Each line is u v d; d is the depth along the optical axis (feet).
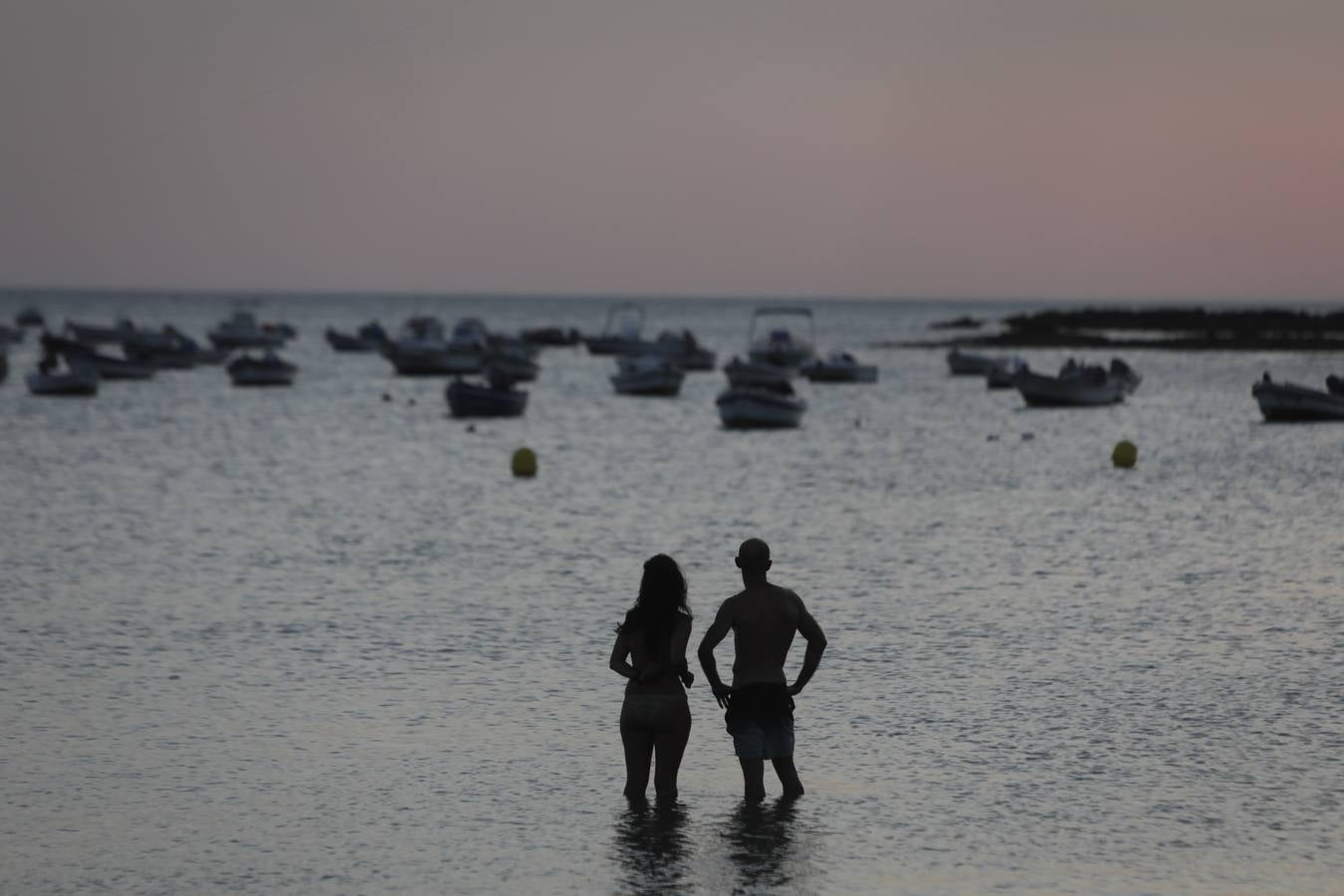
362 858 119.85
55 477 496.23
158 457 577.84
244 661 196.13
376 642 209.15
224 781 141.28
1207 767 145.69
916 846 122.42
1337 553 301.43
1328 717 164.96
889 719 164.86
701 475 510.58
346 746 153.79
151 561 293.43
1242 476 485.97
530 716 166.71
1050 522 364.99
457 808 132.77
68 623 223.30
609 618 229.04
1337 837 124.36
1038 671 189.37
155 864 118.42
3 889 112.78
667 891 112.47
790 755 135.23
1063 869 116.98
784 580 269.85
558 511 395.55
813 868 117.29
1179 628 218.79
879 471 524.52
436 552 310.45
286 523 365.20
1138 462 546.26
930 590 256.73
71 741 155.43
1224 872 116.16
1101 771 144.25
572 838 124.57
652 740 133.49
